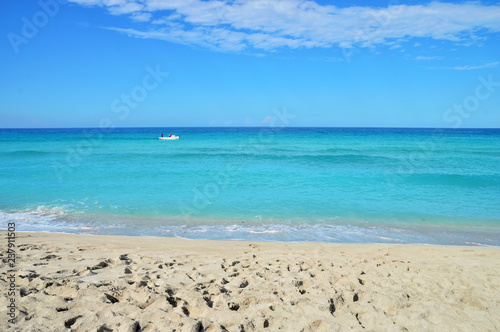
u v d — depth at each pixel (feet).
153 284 16.56
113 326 12.26
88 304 13.87
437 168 73.51
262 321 13.07
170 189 50.29
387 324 13.17
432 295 16.28
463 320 13.58
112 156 95.45
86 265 19.25
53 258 20.89
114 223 33.58
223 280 17.52
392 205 41.91
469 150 120.78
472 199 45.21
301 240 29.22
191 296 15.07
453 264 21.74
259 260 21.94
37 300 13.85
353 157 95.81
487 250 25.84
